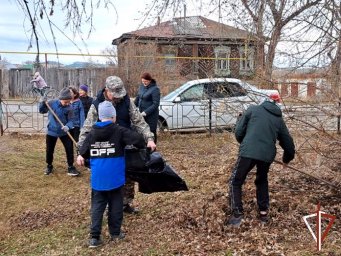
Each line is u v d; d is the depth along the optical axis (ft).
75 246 15.38
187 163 27.61
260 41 18.98
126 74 49.49
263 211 16.55
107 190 14.84
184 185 16.49
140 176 16.10
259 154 15.61
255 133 15.75
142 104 26.02
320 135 18.62
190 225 16.75
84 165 15.62
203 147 32.30
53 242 15.93
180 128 37.35
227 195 19.44
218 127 29.68
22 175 25.11
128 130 15.05
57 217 18.56
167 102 37.19
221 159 27.89
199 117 37.11
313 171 20.43
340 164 20.15
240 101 21.80
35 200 21.06
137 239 15.60
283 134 16.10
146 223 17.16
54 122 24.54
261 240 14.98
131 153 15.93
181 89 37.96
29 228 17.62
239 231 15.89
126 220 17.52
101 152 14.82
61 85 54.85
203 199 19.43
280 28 18.16
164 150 32.07
